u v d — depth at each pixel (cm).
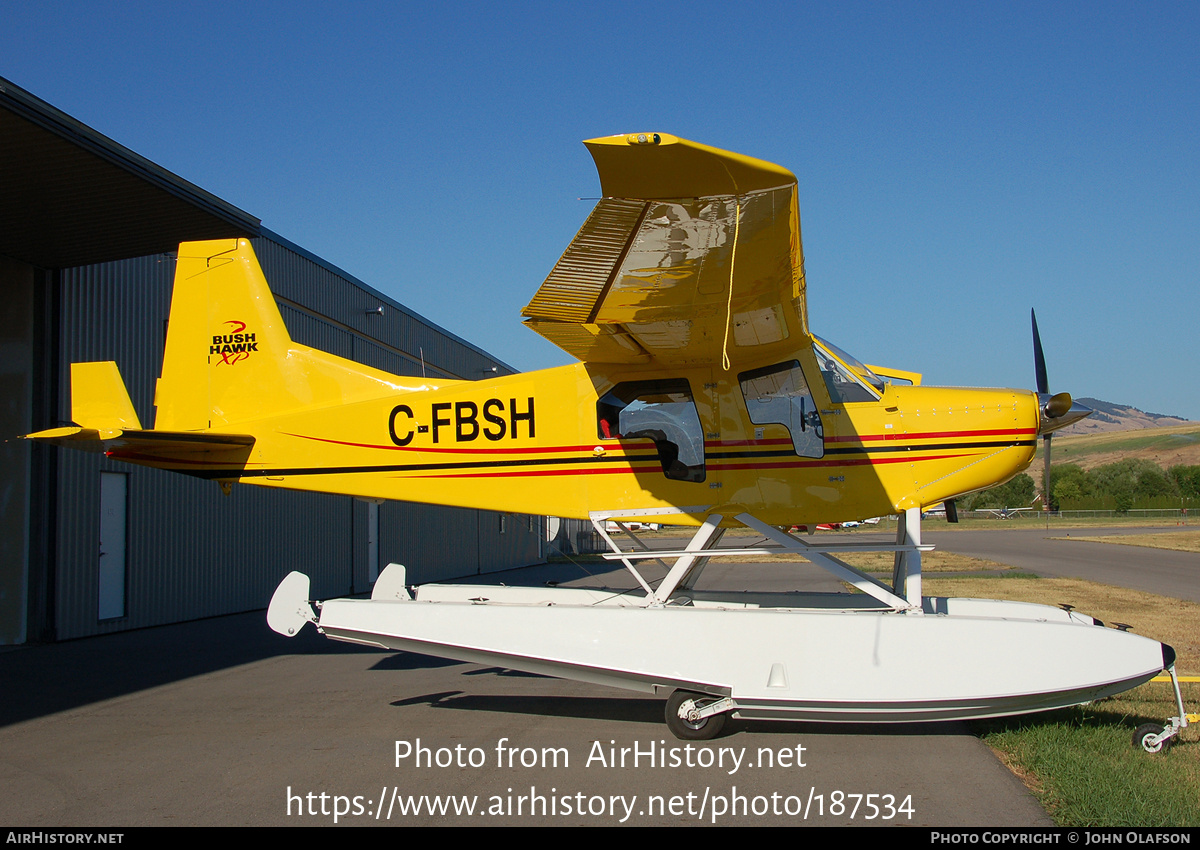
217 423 683
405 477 621
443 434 614
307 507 1373
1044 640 443
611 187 347
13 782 405
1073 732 458
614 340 529
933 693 442
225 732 500
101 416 697
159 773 417
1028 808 353
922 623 452
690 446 565
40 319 909
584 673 489
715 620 471
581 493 582
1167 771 389
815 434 552
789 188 350
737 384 563
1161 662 434
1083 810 340
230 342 689
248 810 363
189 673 710
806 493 550
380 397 650
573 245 397
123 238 855
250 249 696
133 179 721
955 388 566
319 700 592
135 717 542
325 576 1423
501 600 597
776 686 455
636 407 576
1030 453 543
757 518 553
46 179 717
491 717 535
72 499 911
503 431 601
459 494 609
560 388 593
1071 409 567
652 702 580
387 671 719
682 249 403
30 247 865
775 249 406
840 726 502
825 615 462
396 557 1684
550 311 479
